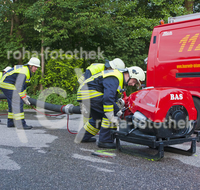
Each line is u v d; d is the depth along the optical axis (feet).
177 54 16.37
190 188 7.61
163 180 8.21
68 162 9.97
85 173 8.77
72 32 35.14
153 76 17.44
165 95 10.11
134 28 38.32
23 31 36.88
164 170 9.16
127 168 9.34
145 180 8.19
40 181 8.05
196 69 15.42
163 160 10.42
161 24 17.98
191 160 10.46
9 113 18.03
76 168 9.27
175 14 39.45
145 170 9.13
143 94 10.80
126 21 37.96
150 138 9.99
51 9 34.14
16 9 33.81
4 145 12.63
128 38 36.32
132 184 7.86
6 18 35.76
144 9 39.83
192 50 15.74
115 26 34.58
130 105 11.44
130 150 11.39
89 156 10.86
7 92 17.33
